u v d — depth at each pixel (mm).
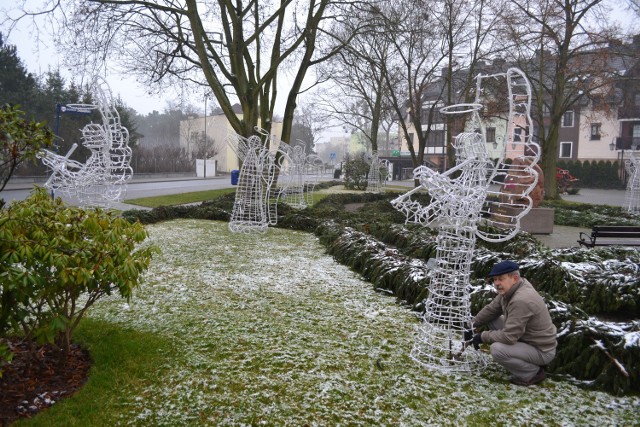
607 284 5777
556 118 21344
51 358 4125
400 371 4254
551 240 12164
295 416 3469
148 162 45625
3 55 32188
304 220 12586
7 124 3943
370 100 31141
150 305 5801
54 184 9703
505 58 21562
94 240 3844
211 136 62250
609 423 3521
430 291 4656
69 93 36312
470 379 4160
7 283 3186
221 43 17375
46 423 3207
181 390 3760
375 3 17125
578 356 4207
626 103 22078
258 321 5367
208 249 9320
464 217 4324
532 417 3576
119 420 3334
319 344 4777
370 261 7516
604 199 29266
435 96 42969
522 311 3945
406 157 50250
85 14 14492
